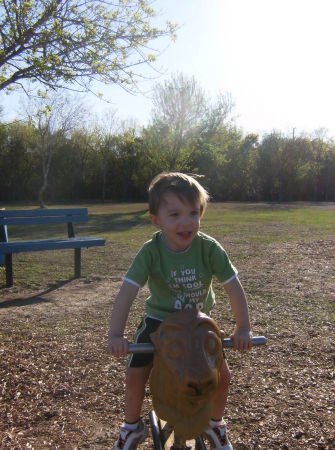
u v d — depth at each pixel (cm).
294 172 5231
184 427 186
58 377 393
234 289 239
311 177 5359
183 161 3275
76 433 311
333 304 624
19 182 4906
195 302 237
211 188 4944
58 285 792
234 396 359
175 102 3175
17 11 577
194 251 238
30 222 853
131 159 5034
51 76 605
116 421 327
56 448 293
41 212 862
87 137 5097
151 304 239
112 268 934
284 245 1180
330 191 5494
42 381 384
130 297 230
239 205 3662
